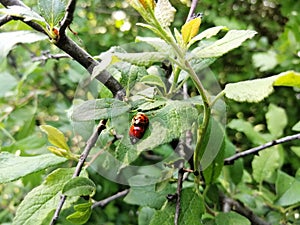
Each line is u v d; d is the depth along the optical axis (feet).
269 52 0.93
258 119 1.06
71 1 0.31
